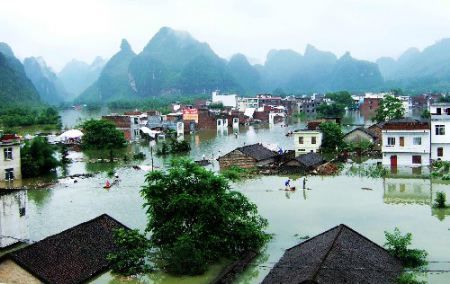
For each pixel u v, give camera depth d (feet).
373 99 620.49
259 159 220.64
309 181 189.06
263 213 142.41
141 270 101.76
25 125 497.05
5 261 90.84
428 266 96.32
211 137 387.55
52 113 568.82
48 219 146.92
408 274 88.69
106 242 104.78
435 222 128.77
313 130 263.49
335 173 203.62
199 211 105.29
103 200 168.86
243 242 109.50
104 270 99.71
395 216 135.44
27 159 221.05
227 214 107.45
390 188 171.42
